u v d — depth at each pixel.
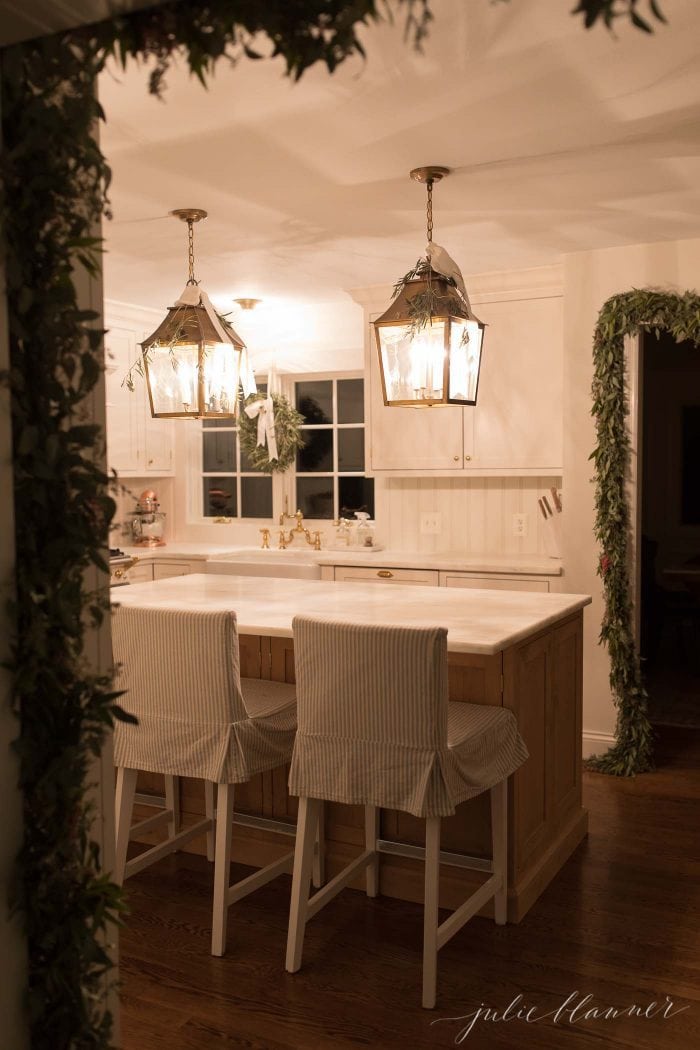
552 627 3.29
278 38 1.39
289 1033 2.36
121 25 1.42
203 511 6.58
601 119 2.71
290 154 2.98
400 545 5.60
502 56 2.30
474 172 3.18
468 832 2.99
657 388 8.17
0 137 1.43
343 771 2.58
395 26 2.12
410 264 4.64
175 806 3.48
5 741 1.48
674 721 5.28
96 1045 1.58
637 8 2.05
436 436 5.14
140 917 2.98
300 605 3.41
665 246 4.29
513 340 4.88
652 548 6.78
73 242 1.49
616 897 3.10
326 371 5.98
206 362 3.50
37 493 1.49
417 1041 2.32
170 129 2.75
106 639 1.77
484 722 2.74
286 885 3.23
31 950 1.54
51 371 1.50
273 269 4.75
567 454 4.62
